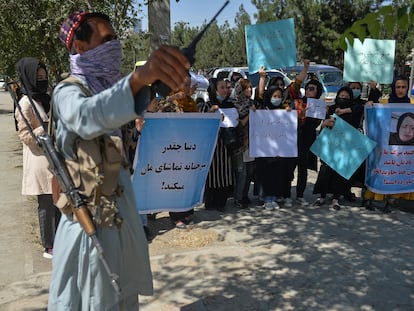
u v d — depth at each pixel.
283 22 5.55
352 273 4.18
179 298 3.70
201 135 5.00
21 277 4.04
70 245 2.00
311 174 8.35
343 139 5.79
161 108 5.03
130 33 6.55
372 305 3.63
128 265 2.12
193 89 5.39
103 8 5.88
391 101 5.97
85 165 1.92
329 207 6.21
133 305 2.23
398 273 4.20
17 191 6.97
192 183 5.13
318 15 23.50
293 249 4.73
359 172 6.18
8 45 8.16
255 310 3.53
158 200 5.03
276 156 5.84
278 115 5.77
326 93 14.38
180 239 4.96
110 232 2.00
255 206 6.29
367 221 5.66
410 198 6.04
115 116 1.49
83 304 2.03
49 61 8.02
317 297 3.74
